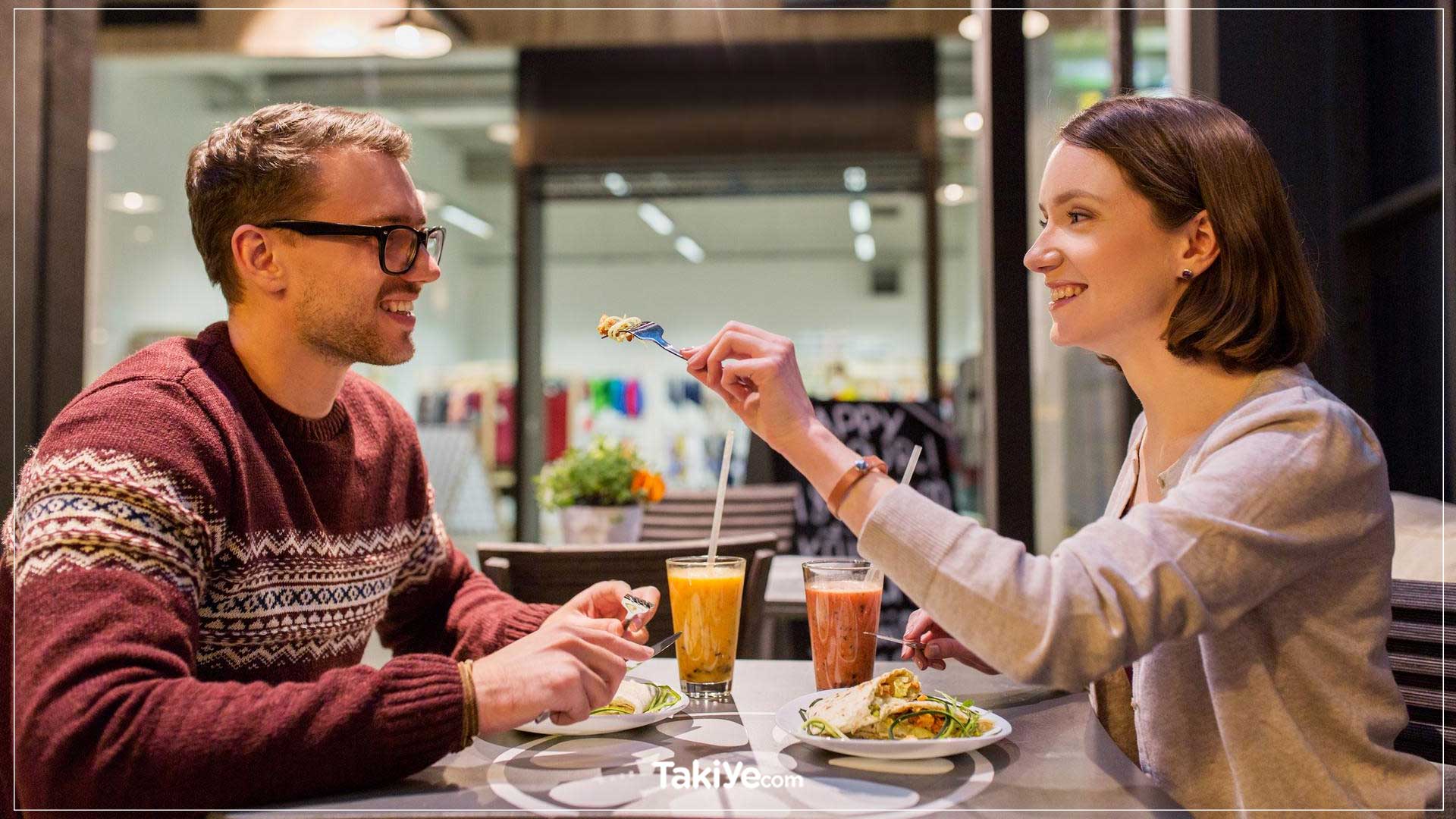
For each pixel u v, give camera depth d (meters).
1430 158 2.13
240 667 1.12
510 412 10.16
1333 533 0.91
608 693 0.97
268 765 0.82
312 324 1.14
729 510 3.44
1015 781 0.88
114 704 0.82
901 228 10.65
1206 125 1.04
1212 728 1.01
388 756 0.85
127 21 5.80
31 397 2.27
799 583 2.31
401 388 9.88
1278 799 0.94
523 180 6.16
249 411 1.13
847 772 0.91
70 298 2.39
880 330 11.64
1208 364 1.07
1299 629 0.97
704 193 6.91
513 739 1.03
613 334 1.08
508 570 1.67
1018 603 0.85
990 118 1.95
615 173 6.38
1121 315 1.06
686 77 6.10
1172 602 0.85
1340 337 2.36
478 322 11.77
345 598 1.22
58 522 0.90
